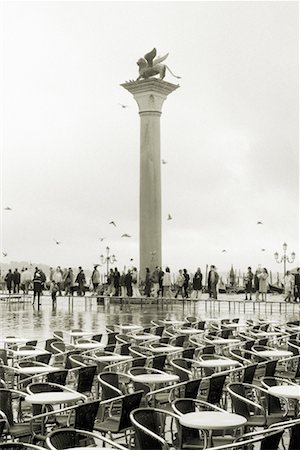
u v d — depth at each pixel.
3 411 10.37
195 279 43.91
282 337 18.41
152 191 45.66
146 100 45.56
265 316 34.22
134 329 21.41
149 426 8.84
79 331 19.69
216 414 8.88
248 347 16.20
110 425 10.35
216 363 13.03
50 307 42.59
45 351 15.23
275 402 11.11
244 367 12.20
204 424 8.32
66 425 10.52
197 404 11.15
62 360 16.14
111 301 44.41
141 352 15.60
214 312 37.12
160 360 13.73
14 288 49.66
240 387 10.80
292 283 41.28
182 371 12.47
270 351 15.15
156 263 45.53
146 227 45.62
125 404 9.90
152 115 45.69
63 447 7.88
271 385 11.59
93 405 9.15
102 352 14.85
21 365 13.10
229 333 18.73
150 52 45.44
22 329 27.53
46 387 10.64
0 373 13.10
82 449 7.60
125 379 13.70
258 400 12.20
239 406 10.39
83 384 11.93
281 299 48.72
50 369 12.54
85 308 40.72
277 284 56.41
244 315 34.81
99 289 46.03
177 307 41.56
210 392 11.25
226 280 56.66
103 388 11.14
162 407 11.50
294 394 10.12
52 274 41.62
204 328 21.34
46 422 10.25
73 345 16.45
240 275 57.12
